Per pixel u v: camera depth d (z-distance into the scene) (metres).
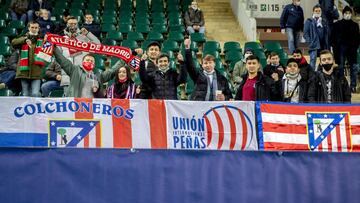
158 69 9.86
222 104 8.81
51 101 8.55
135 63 9.95
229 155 7.99
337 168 8.11
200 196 7.87
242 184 7.95
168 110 8.71
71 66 9.85
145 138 8.59
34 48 11.45
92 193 7.72
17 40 11.45
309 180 8.05
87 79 9.82
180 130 8.69
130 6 21.34
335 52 15.12
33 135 8.46
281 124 8.85
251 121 8.80
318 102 9.77
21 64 11.38
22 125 8.46
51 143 8.45
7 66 12.98
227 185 7.93
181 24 19.72
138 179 7.80
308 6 20.66
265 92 9.77
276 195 7.98
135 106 8.66
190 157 7.92
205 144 8.69
